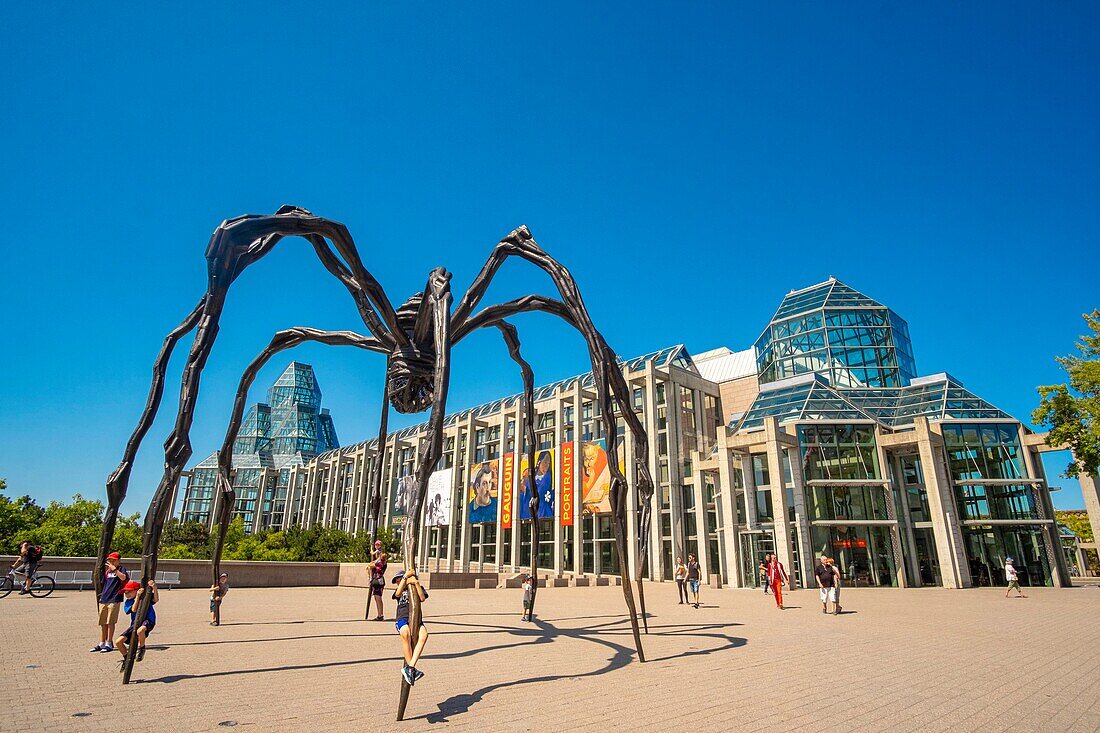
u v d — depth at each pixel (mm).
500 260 9961
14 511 38125
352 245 9188
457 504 60531
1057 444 24438
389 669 8391
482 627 13898
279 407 115750
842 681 7922
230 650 9906
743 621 15930
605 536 47594
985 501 35438
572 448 48688
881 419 39344
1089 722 6047
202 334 7859
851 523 33844
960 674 8531
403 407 10227
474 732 5422
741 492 38156
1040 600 23969
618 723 5781
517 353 12656
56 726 5449
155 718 5750
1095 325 23750
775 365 53844
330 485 83438
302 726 5555
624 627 14086
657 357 52062
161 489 7625
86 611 15758
